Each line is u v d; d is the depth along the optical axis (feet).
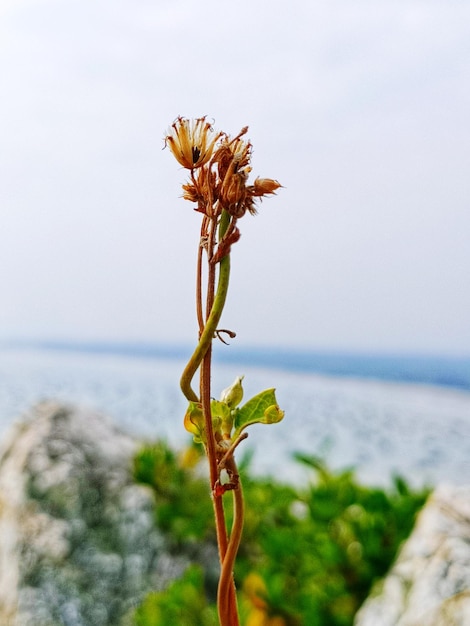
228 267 0.42
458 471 6.09
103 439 2.85
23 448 2.70
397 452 7.06
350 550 2.15
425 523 1.62
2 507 2.59
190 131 0.41
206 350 0.43
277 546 2.28
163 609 2.04
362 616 1.57
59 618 2.29
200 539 2.54
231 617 0.44
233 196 0.41
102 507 2.55
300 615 2.00
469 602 1.30
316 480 2.55
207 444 0.44
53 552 2.40
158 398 10.99
